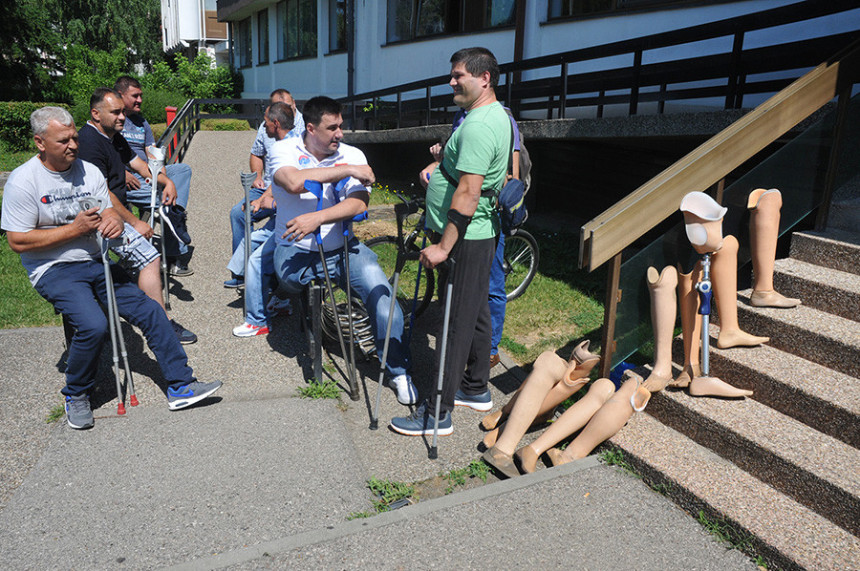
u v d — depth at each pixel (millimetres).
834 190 4441
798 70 6641
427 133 9672
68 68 27047
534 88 8906
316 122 3822
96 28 41281
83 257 3721
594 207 9109
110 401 3963
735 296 3686
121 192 4984
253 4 20938
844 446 3027
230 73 25594
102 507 2969
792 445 3025
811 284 3869
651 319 3773
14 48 24641
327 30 17062
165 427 3660
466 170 3262
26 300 5594
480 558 2646
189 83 25031
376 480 3236
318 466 3328
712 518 2879
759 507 2857
